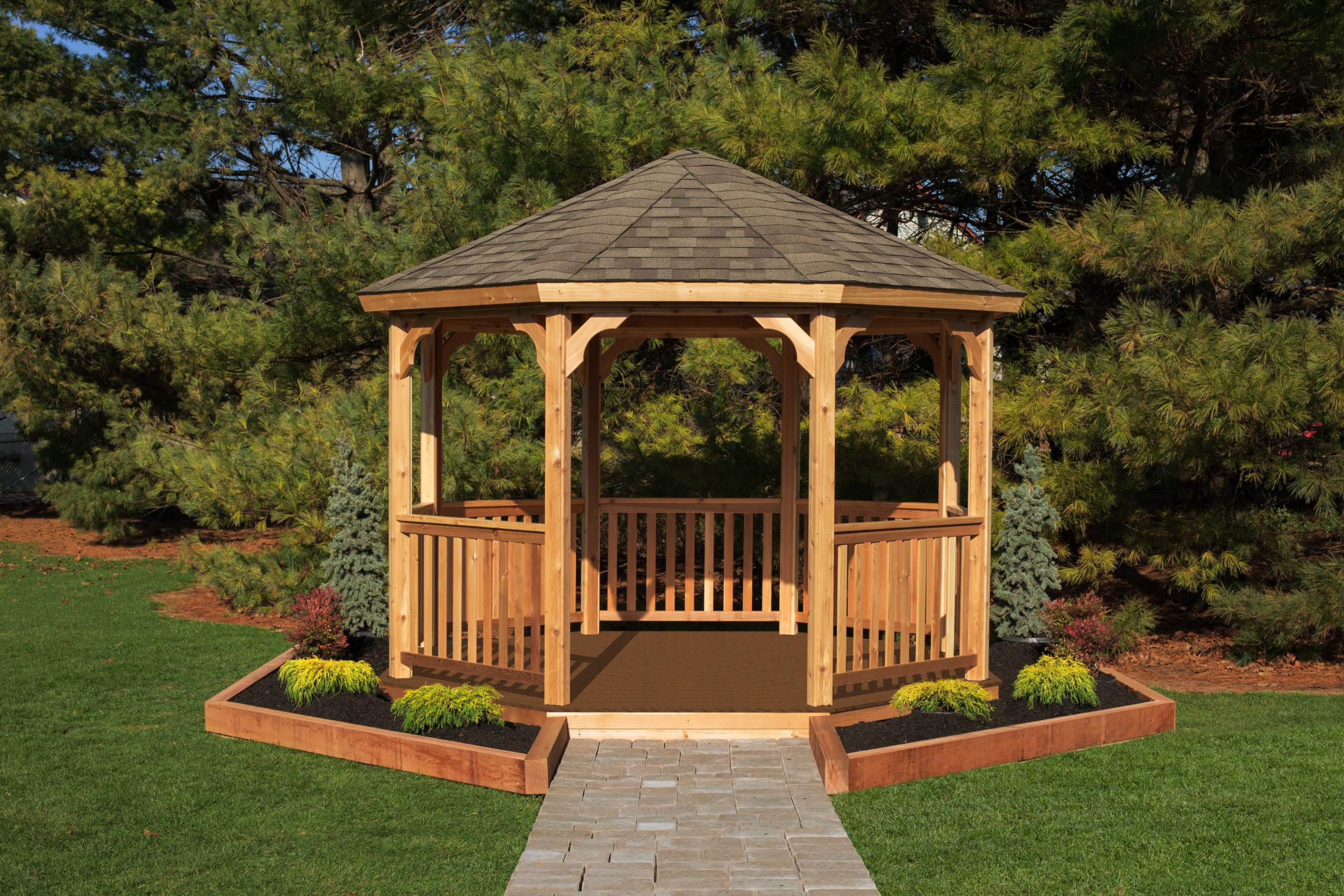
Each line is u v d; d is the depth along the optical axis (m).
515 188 10.58
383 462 9.02
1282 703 7.46
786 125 9.84
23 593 11.55
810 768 5.62
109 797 5.38
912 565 8.37
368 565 8.41
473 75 11.12
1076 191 11.25
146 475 14.34
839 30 12.45
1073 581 9.42
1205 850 4.71
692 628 10.62
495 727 6.09
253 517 9.59
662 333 8.34
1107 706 6.63
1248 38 8.87
